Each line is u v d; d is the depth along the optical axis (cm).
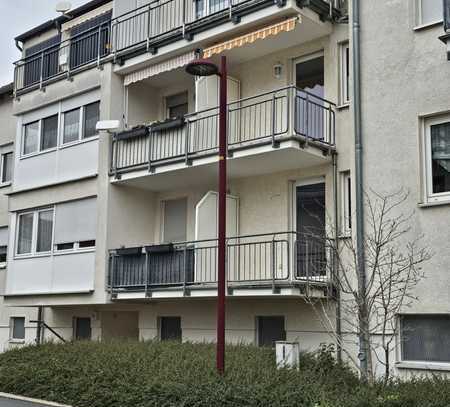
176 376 1112
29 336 2091
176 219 1786
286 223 1494
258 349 1315
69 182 1827
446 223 1150
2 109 2411
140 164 1648
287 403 952
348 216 1397
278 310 1448
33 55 2058
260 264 1517
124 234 1739
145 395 1095
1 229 2341
